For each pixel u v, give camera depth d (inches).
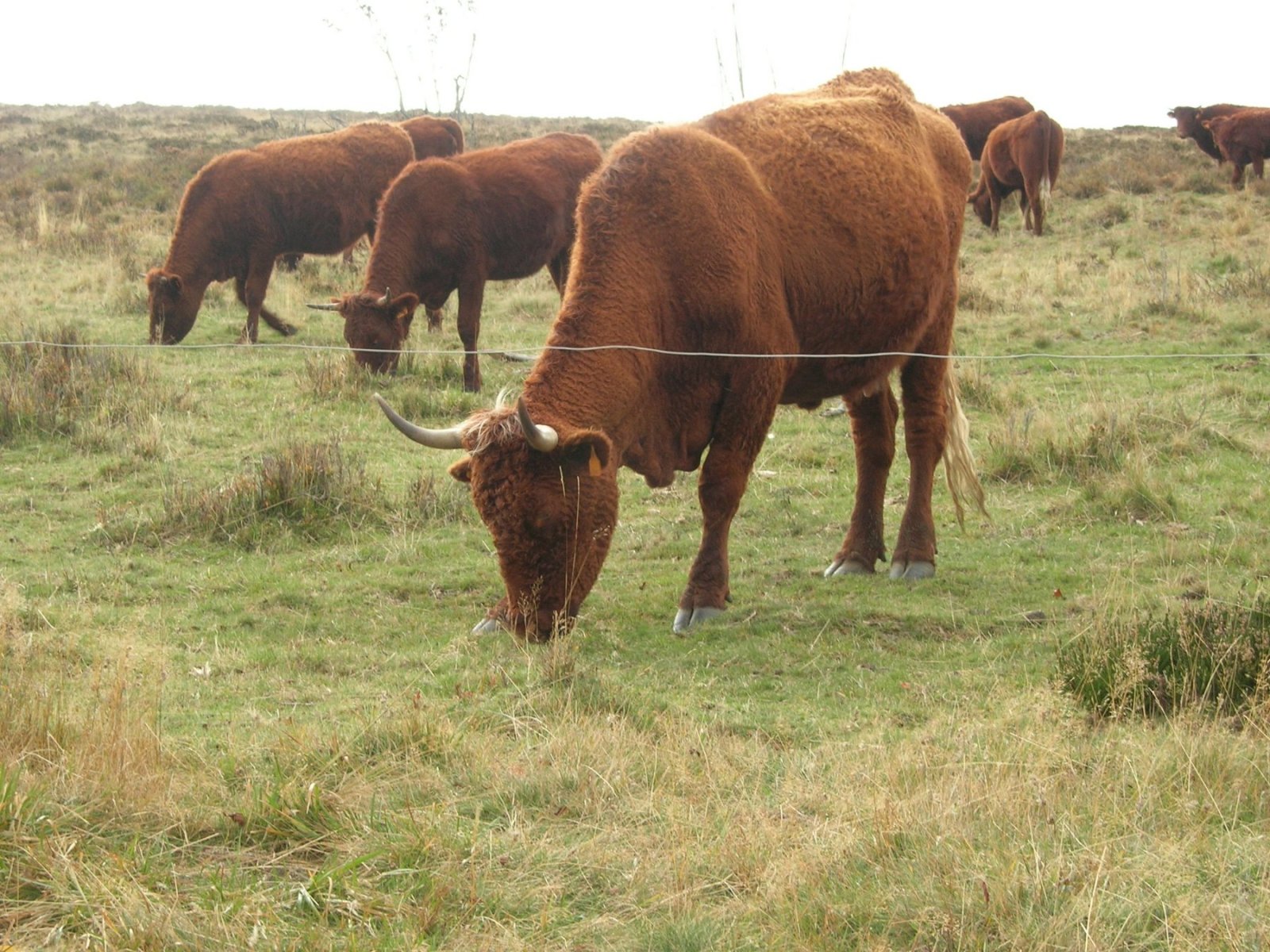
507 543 252.1
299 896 149.3
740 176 288.4
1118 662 216.5
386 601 306.3
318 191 649.6
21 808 160.2
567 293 278.5
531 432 239.6
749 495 396.8
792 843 164.7
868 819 167.0
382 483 390.3
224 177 625.3
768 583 320.2
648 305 274.5
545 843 167.2
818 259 300.7
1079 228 973.2
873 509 332.2
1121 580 291.7
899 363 329.4
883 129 331.0
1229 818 167.3
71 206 1066.7
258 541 346.3
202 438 437.1
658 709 226.4
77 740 189.8
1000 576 315.3
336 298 727.1
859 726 219.1
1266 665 213.8
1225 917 138.2
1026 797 168.4
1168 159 1348.4
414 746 194.2
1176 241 856.3
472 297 565.3
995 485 394.6
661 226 277.3
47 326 589.0
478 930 146.1
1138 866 149.4
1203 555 316.2
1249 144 1131.3
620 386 266.7
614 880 158.7
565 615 258.8
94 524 357.1
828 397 329.1
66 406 449.4
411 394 477.4
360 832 168.7
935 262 330.6
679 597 307.6
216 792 179.2
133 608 296.2
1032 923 139.8
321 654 267.0
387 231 550.0
